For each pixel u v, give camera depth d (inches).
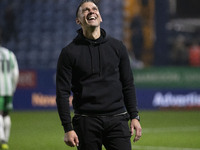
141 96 1796.3
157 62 2155.5
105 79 418.6
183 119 1496.1
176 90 1797.5
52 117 1550.2
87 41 418.9
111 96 418.6
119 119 420.5
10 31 2295.8
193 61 2068.2
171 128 1251.2
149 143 967.0
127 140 421.1
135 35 2170.3
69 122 413.4
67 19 2317.9
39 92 1781.5
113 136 418.9
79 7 424.5
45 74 1781.5
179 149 883.4
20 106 1781.5
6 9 2315.5
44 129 1230.9
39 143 974.4
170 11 2226.9
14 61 861.2
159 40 2192.4
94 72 417.4
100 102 416.8
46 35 2290.8
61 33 2292.1
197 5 2226.9
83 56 417.7
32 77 1779.0
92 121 417.1
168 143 967.0
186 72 1791.3
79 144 422.3
